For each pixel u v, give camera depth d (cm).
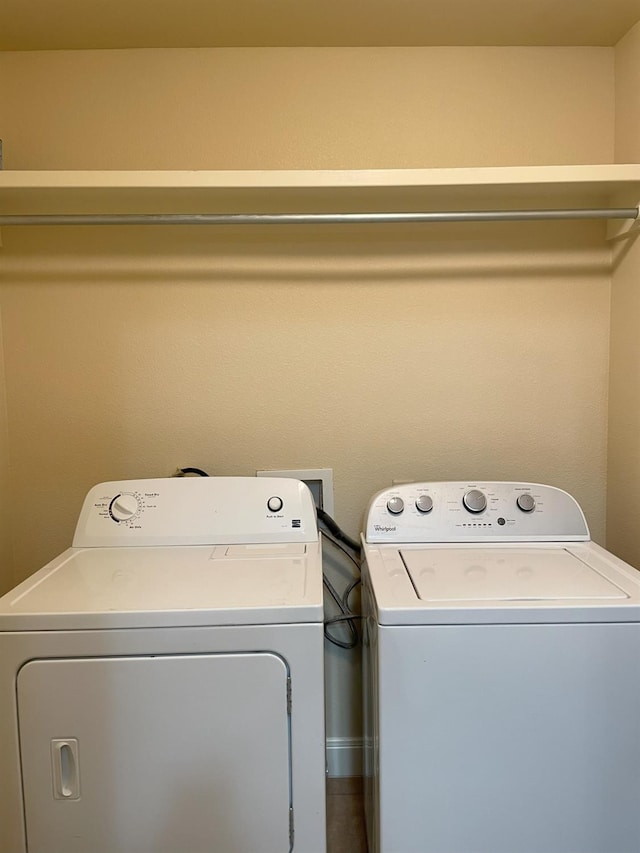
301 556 138
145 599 112
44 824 109
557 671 109
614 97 169
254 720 109
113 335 172
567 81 169
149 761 109
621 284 166
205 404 174
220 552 142
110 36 159
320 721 110
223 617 108
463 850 112
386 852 112
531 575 125
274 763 110
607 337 174
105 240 169
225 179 139
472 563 134
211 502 151
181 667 108
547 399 176
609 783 111
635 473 160
